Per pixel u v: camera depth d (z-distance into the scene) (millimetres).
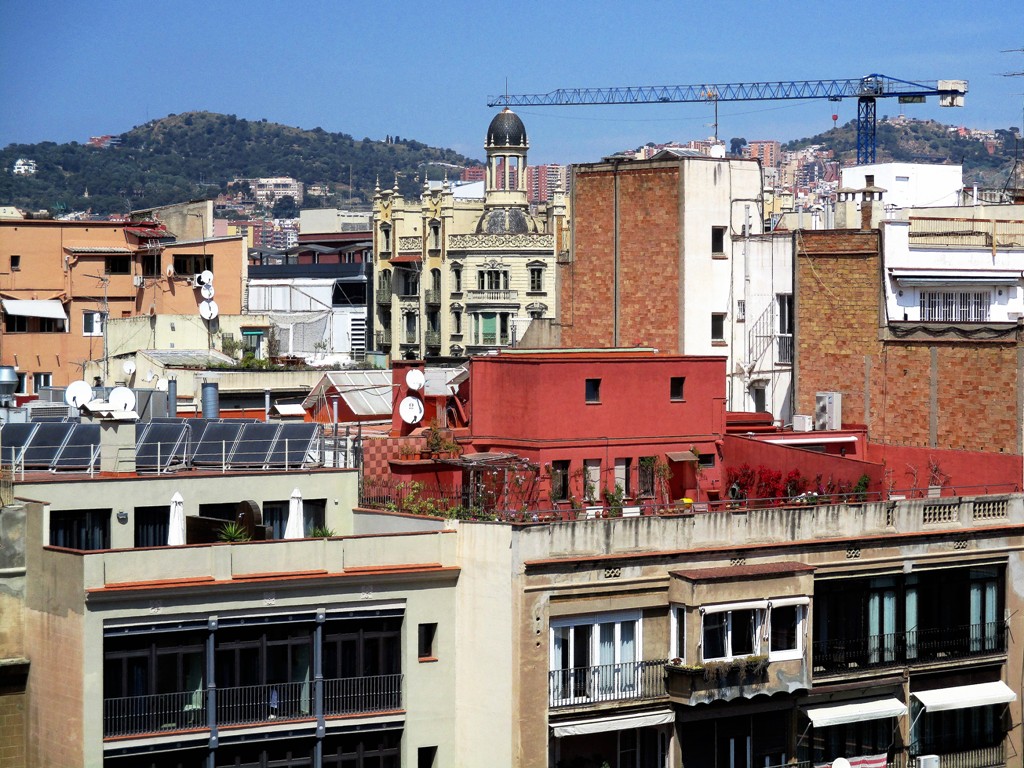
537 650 59750
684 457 75062
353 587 59500
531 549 59750
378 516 65000
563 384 72375
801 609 64625
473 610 60906
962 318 88500
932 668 68938
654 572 62250
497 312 185000
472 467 69875
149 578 55938
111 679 55719
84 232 130500
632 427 74250
